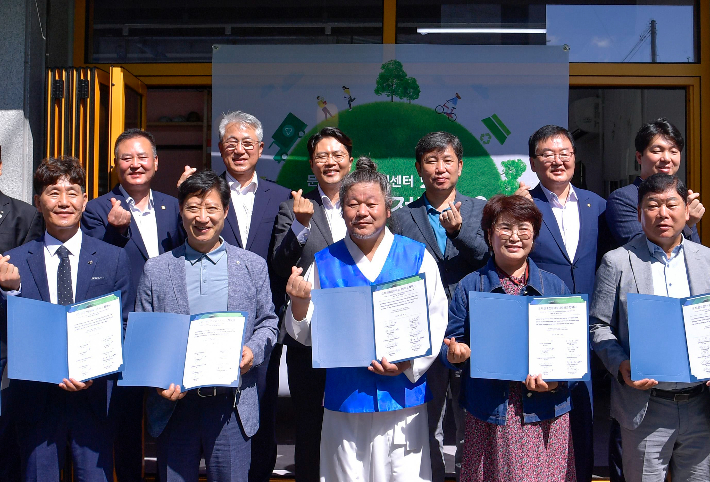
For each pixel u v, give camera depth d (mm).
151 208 3182
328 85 3773
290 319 2408
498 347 2262
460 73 3727
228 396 2469
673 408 2449
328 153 3033
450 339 2318
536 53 3709
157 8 4012
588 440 2721
